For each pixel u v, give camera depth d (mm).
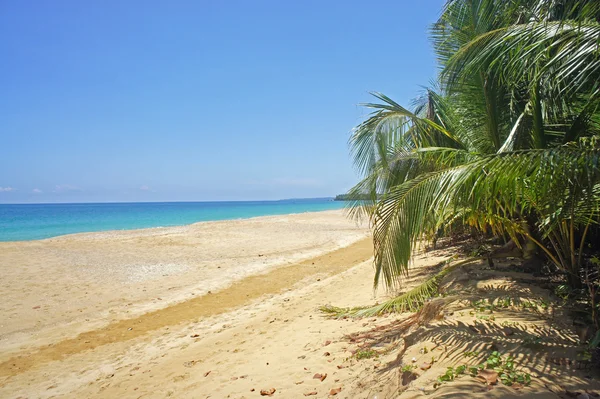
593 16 3607
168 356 6023
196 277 12133
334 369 4148
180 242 20469
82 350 6574
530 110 5031
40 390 5164
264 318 7516
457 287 5695
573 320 3672
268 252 17141
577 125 4441
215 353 5820
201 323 7824
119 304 9281
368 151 6074
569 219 4117
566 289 4484
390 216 3645
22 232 29031
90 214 65062
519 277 5590
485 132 6008
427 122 6027
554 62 3605
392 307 5918
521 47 3863
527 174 2934
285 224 32938
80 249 18000
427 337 3754
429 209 3385
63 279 11859
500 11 4352
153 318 8242
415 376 3039
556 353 3035
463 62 4852
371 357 4141
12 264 14203
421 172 6223
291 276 12133
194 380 4816
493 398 2396
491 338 3416
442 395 2510
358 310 6398
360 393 3320
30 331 7500
